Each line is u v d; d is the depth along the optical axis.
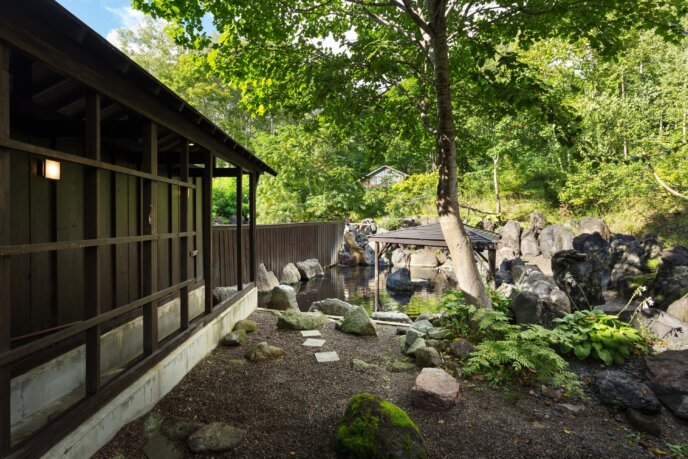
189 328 4.50
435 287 15.23
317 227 19.77
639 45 15.84
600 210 18.86
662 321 5.53
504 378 4.30
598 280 8.21
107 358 4.25
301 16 6.50
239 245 6.95
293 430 3.31
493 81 6.00
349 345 5.65
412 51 7.24
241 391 4.00
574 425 3.53
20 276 3.25
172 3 5.75
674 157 13.20
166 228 6.00
